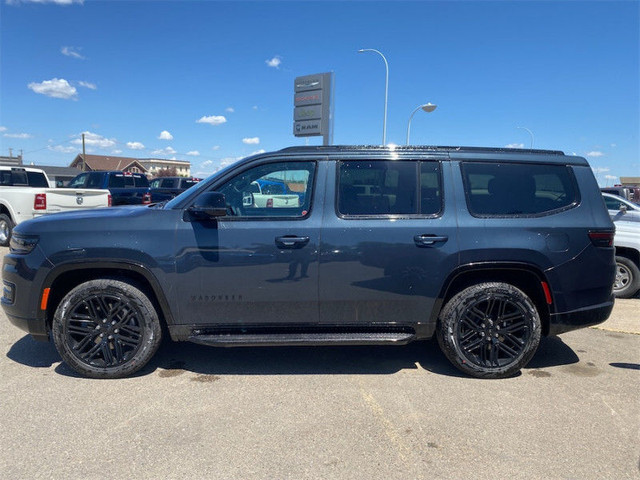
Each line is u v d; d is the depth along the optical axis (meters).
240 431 2.93
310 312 3.67
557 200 3.80
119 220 3.61
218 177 3.74
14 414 3.10
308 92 17.03
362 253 3.60
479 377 3.76
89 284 3.58
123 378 3.69
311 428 2.98
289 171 3.75
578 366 4.07
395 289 3.64
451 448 2.77
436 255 3.62
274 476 2.49
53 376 3.71
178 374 3.79
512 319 3.74
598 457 2.69
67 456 2.64
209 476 2.48
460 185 3.72
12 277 3.63
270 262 3.58
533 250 3.62
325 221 3.63
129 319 3.66
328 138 16.94
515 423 3.07
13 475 2.47
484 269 3.65
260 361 4.08
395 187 3.73
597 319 3.79
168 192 17.47
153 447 2.74
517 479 2.49
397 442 2.83
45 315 3.62
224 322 3.66
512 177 3.80
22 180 12.55
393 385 3.63
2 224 10.32
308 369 3.92
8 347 4.34
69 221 3.62
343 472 2.54
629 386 3.65
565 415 3.18
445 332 3.73
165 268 3.55
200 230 3.57
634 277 6.56
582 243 3.71
